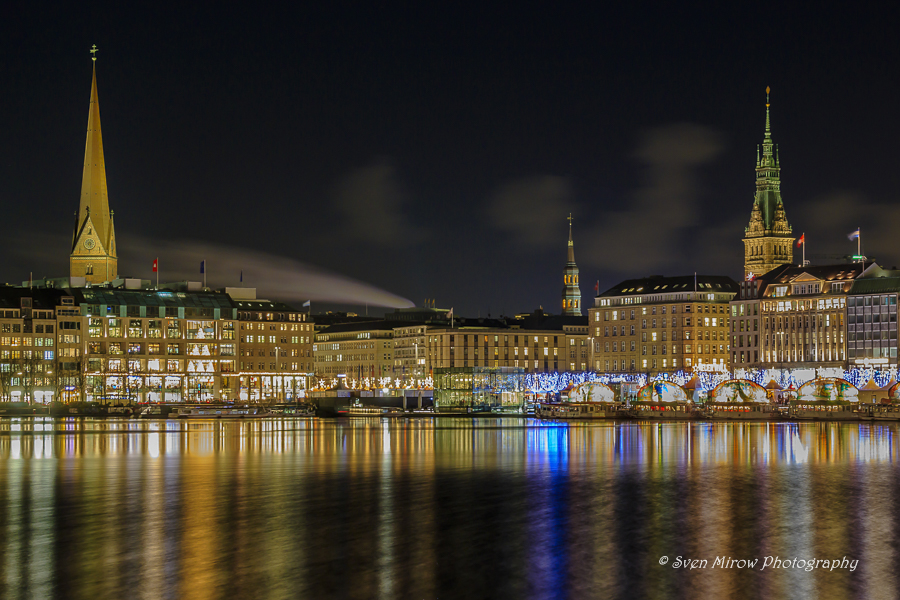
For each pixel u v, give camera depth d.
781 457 117.19
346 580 56.00
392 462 114.31
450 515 75.69
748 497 84.06
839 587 54.78
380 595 53.22
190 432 182.50
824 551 62.94
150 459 119.38
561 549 63.59
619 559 60.88
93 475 101.31
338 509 78.50
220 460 117.75
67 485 93.31
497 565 59.38
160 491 88.94
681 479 96.06
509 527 70.81
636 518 74.19
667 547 64.12
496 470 104.81
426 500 83.06
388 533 68.69
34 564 59.97
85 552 63.03
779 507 78.81
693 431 175.00
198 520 73.69
